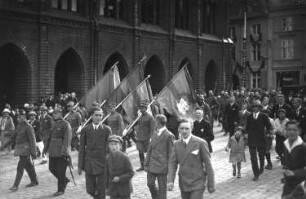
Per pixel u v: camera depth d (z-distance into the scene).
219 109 28.97
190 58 39.03
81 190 11.68
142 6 35.19
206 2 41.50
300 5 54.88
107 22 31.47
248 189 11.69
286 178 7.34
